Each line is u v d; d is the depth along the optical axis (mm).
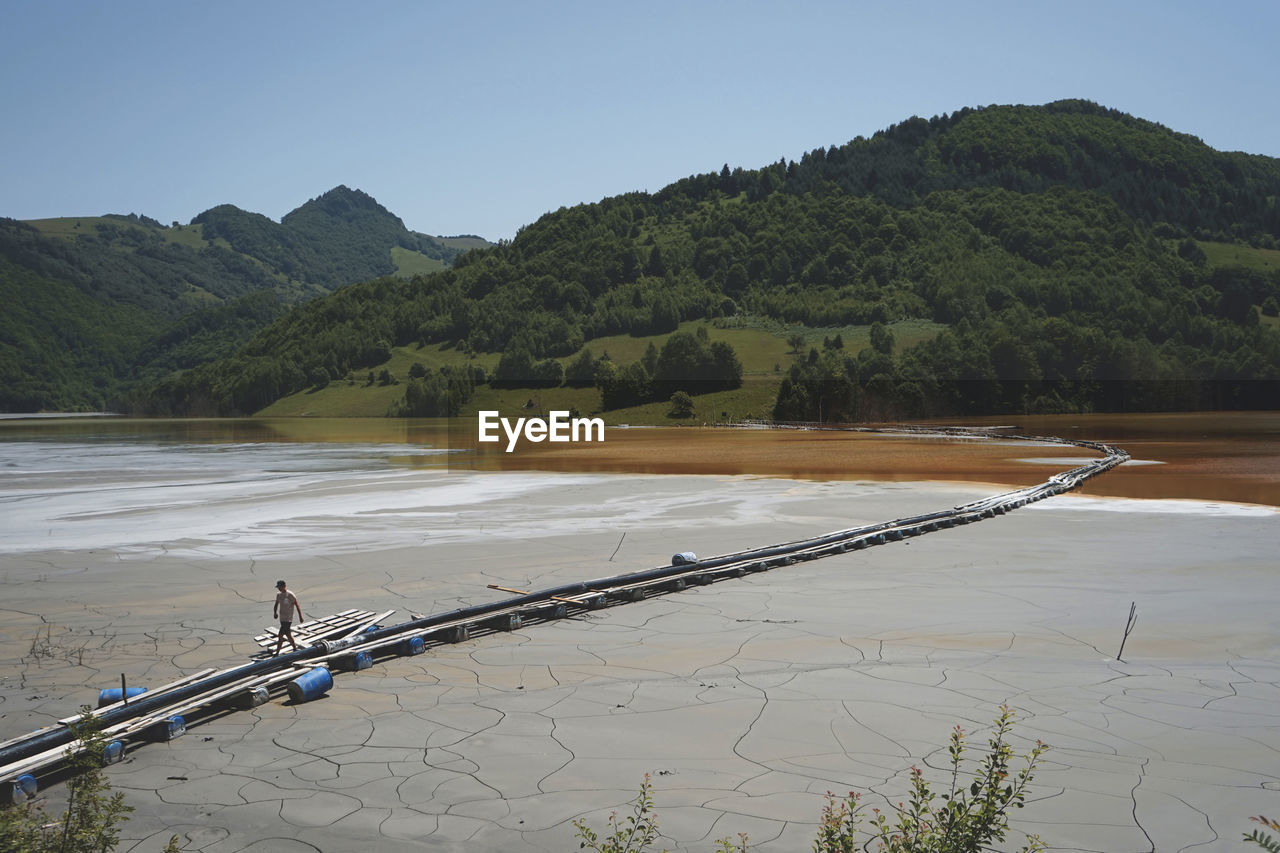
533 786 10438
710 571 22766
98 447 108875
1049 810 9539
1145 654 15516
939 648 16062
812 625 17922
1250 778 10344
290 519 35219
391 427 169750
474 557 26234
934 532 29797
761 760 11039
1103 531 29562
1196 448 76188
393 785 10562
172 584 22922
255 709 13469
